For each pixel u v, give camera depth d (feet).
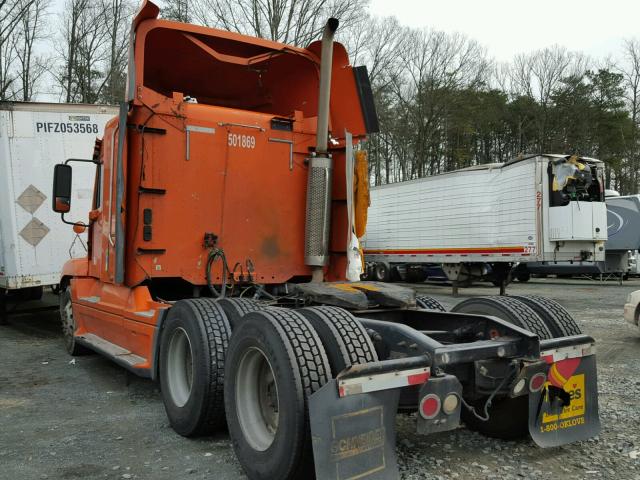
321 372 10.73
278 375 10.86
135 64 17.42
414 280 75.77
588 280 83.76
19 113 30.91
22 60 114.93
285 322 11.27
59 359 25.30
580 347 12.87
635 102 181.06
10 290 36.76
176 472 12.44
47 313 42.01
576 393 12.82
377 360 11.29
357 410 9.96
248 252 19.33
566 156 49.93
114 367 23.58
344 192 20.49
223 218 18.89
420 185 64.95
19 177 30.99
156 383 20.77
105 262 20.52
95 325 22.09
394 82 141.28
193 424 14.03
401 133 153.79
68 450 13.87
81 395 19.16
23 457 13.42
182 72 21.54
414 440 14.19
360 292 14.53
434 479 11.78
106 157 20.70
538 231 50.06
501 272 57.77
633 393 18.88
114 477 12.19
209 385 13.71
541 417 12.33
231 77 22.20
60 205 22.09
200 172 18.51
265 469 11.10
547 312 14.39
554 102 182.19
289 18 87.25
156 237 17.83
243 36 19.86
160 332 15.99
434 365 10.81
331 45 18.90
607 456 13.15
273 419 12.04
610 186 188.14
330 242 20.75
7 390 19.86
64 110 32.04
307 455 10.46
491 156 196.03
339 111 21.39
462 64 155.43
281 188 20.04
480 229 56.65
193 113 18.42
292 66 21.91
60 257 32.07
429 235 64.03
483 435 14.49
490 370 12.09
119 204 17.29
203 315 14.29
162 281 19.04
